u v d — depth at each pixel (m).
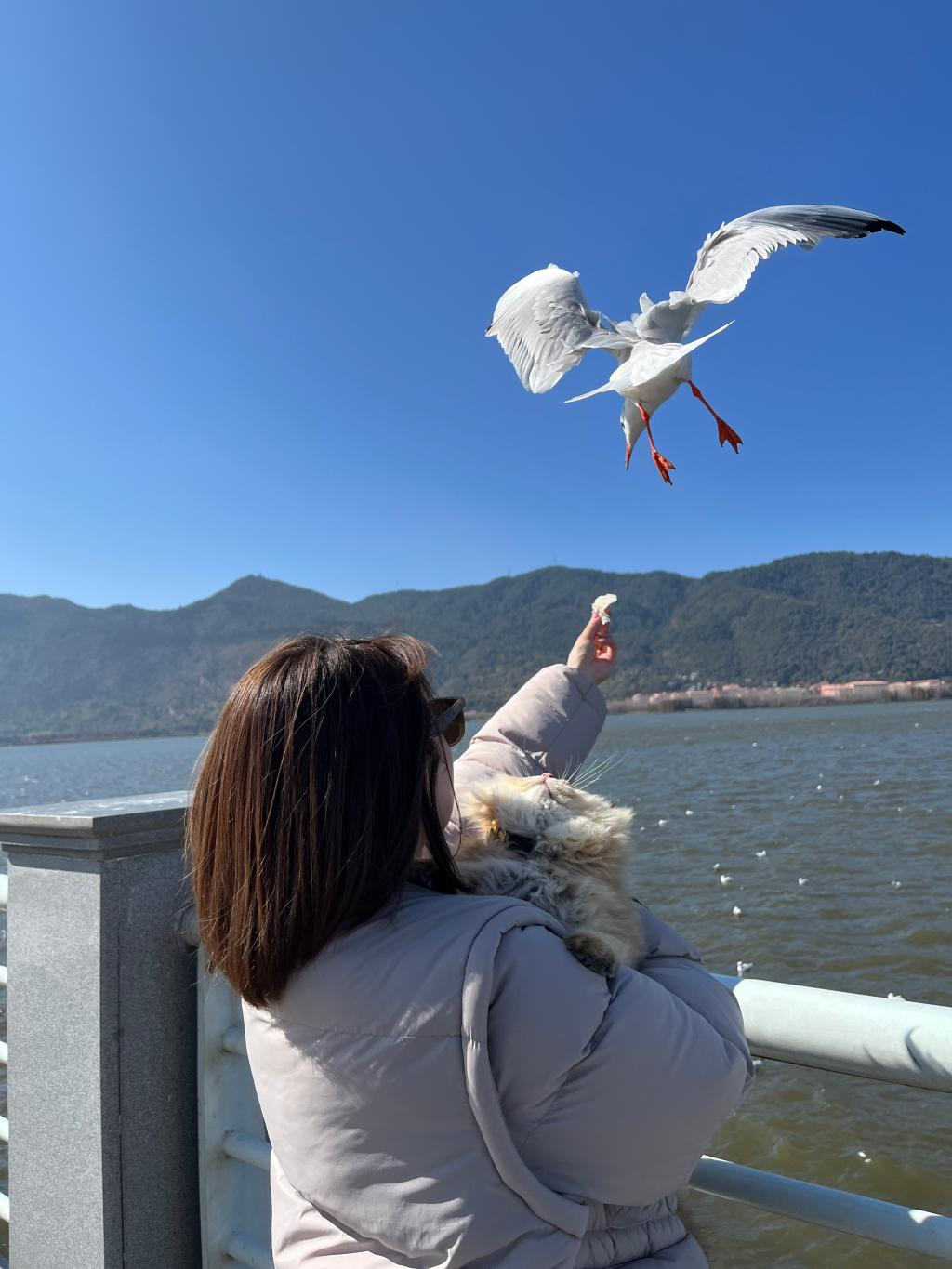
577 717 2.15
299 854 1.37
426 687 1.52
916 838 22.66
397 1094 1.32
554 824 1.67
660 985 1.47
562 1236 1.29
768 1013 1.64
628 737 93.62
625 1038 1.29
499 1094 1.31
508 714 2.15
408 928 1.39
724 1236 7.38
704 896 17.77
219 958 1.47
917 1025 1.48
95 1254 2.36
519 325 4.40
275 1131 1.48
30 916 2.49
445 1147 1.31
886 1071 1.52
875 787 33.81
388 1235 1.34
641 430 3.67
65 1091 2.41
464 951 1.33
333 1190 1.39
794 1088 9.88
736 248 3.60
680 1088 1.30
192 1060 2.49
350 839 1.37
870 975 13.31
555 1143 1.31
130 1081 2.37
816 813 28.00
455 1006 1.30
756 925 15.77
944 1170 8.33
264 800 1.40
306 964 1.40
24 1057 2.52
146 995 2.41
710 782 39.94
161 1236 2.43
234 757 1.45
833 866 19.78
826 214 3.59
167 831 2.41
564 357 4.13
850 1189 8.16
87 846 2.30
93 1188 2.35
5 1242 4.96
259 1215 2.53
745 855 21.48
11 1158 2.56
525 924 1.39
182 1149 2.47
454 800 1.64
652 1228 1.42
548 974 1.32
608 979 1.37
